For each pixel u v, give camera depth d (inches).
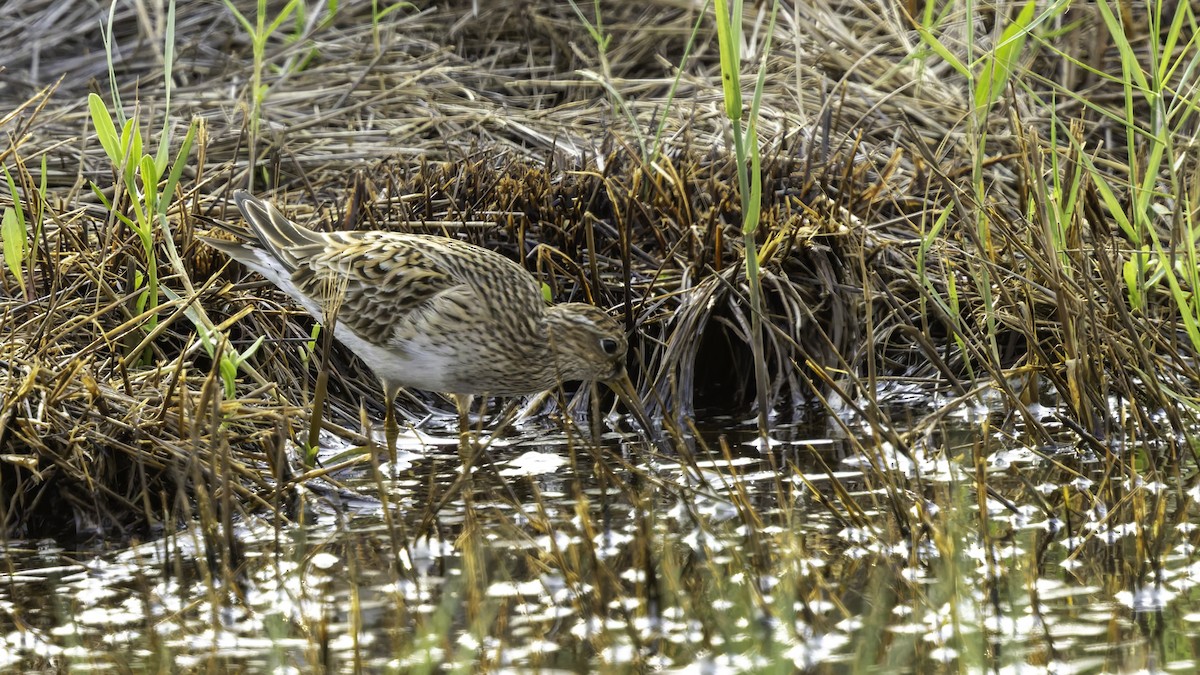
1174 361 420.8
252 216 433.4
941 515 347.9
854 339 475.5
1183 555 316.2
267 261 433.1
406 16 703.1
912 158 539.5
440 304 413.7
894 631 285.7
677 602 303.3
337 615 301.0
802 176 516.4
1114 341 403.5
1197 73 564.1
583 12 691.4
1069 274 429.1
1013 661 269.0
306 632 292.7
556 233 498.0
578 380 475.8
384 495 334.3
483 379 424.2
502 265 430.3
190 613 304.3
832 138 562.3
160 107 622.8
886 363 481.1
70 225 467.5
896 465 361.4
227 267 476.7
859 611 295.9
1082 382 401.7
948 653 274.5
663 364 463.8
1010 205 508.1
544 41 685.3
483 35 689.6
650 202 507.5
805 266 490.3
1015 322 444.5
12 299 434.9
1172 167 397.4
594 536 345.4
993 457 394.9
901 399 462.9
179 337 444.1
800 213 498.3
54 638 291.9
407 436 450.0
